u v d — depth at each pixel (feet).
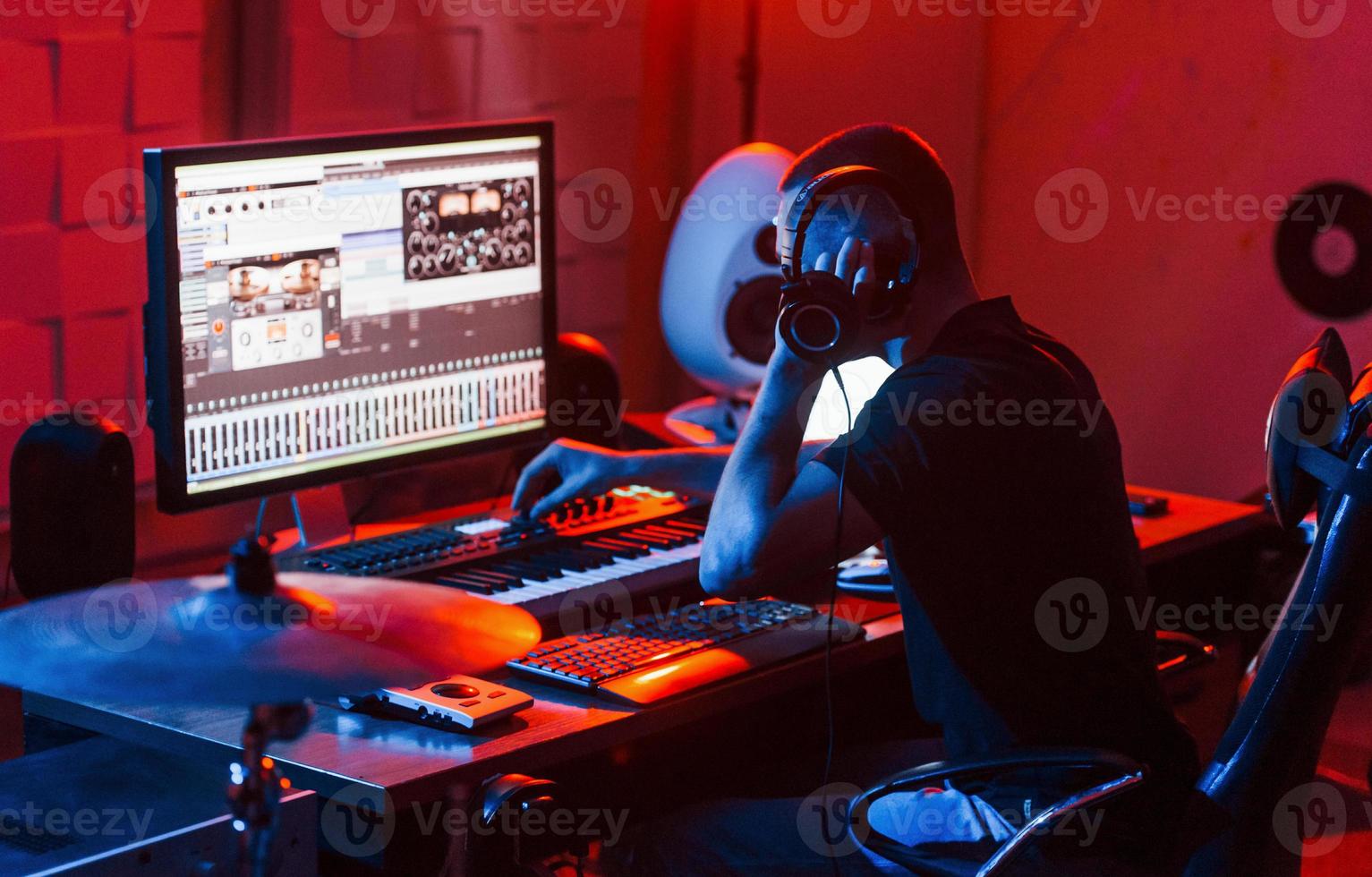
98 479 5.74
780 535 4.96
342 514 6.84
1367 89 10.11
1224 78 10.56
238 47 7.50
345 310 6.38
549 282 7.22
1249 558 7.97
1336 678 4.76
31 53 6.68
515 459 7.92
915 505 4.82
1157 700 5.08
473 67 8.36
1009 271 11.60
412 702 4.90
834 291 5.00
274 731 3.73
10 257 6.74
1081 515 4.99
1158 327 11.11
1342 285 10.36
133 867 4.04
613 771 6.31
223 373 5.97
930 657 5.05
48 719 5.24
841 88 10.56
